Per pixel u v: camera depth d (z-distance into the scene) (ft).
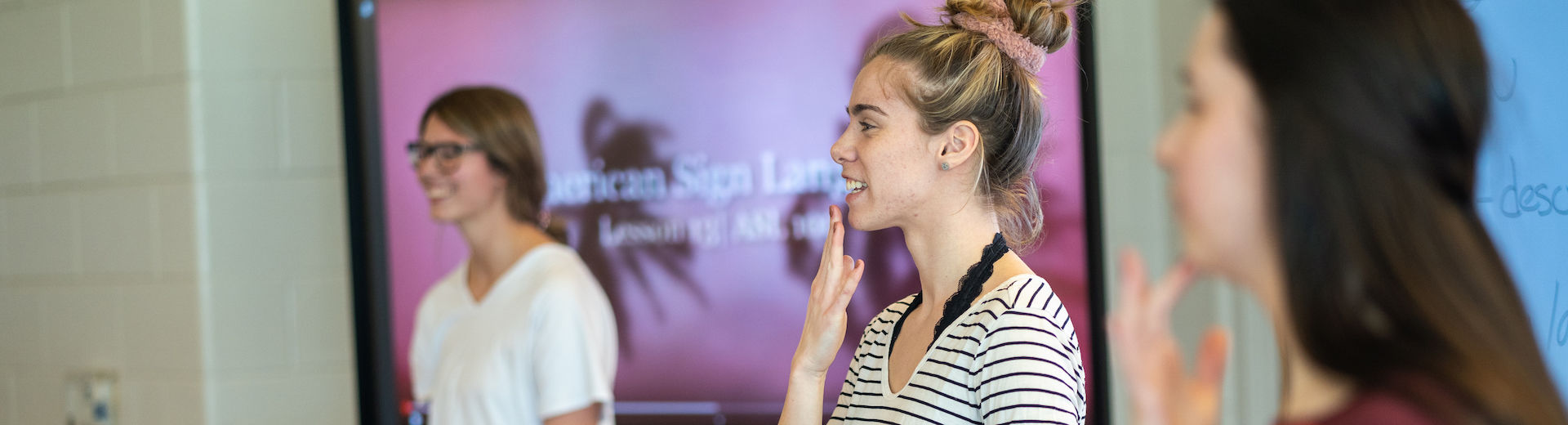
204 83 7.13
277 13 7.27
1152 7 6.86
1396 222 1.21
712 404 6.98
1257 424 6.62
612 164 7.02
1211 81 1.28
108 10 7.44
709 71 6.93
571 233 7.07
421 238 7.17
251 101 7.22
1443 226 1.23
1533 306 6.21
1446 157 1.25
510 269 7.05
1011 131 3.84
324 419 7.32
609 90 7.01
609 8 6.99
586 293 7.02
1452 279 1.22
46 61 7.75
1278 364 6.63
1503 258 1.30
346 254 7.36
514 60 7.06
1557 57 6.33
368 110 7.13
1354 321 1.22
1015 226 4.00
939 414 3.48
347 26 7.24
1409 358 1.21
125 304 7.45
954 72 3.71
